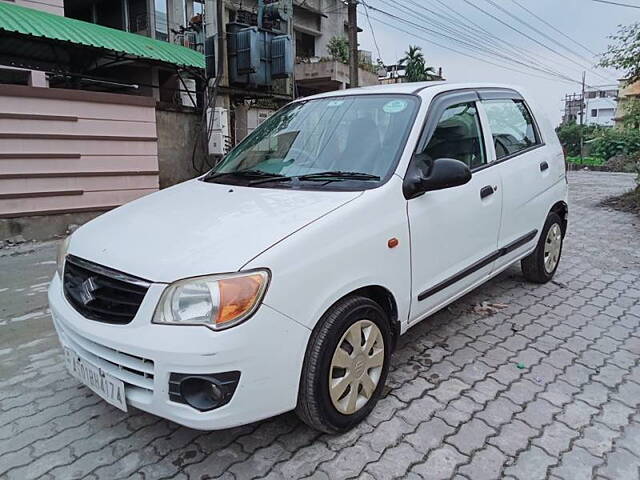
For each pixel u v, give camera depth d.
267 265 2.05
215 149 8.50
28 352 3.51
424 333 3.62
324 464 2.27
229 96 9.27
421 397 2.78
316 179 2.80
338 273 2.29
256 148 3.45
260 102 11.16
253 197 2.65
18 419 2.71
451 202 3.01
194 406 1.99
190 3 14.95
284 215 2.35
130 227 2.50
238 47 8.84
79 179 7.00
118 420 2.67
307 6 21.08
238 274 2.00
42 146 6.59
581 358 3.22
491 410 2.65
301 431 2.52
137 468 2.29
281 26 10.75
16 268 5.55
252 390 2.03
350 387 2.44
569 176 17.58
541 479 2.15
